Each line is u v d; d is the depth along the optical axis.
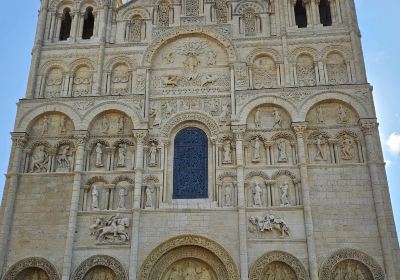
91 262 32.53
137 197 34.09
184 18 40.81
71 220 33.44
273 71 38.53
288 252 31.92
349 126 35.59
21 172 35.84
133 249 32.38
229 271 31.69
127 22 41.41
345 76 37.72
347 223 32.47
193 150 36.38
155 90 38.41
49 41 41.00
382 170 33.69
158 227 33.34
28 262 32.72
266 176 34.59
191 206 34.00
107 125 37.34
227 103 37.28
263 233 32.75
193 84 38.34
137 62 39.50
